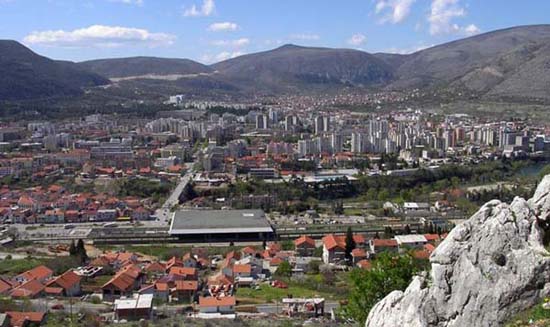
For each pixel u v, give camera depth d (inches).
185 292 3924.7
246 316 3336.6
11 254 5319.9
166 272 4475.9
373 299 1763.0
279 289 4131.4
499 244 1114.1
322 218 7017.7
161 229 6422.2
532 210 1159.0
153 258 5270.7
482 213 1183.6
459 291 1122.0
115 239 6003.9
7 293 3848.4
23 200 7303.2
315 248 5413.4
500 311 1058.1
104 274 4655.5
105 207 7288.4
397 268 1780.3
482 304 1080.2
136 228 6481.3
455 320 1110.4
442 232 5684.1
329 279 4362.7
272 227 6343.5
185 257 4864.7
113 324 3034.0
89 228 6579.7
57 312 3378.4
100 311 3503.9
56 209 7165.4
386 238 5595.5
